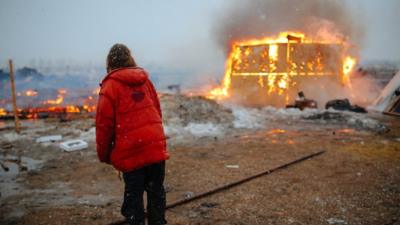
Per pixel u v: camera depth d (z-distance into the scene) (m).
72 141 7.20
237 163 5.71
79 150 6.85
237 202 4.00
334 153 6.32
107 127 2.71
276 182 4.71
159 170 3.00
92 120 10.66
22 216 3.68
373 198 4.05
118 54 2.92
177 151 6.68
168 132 8.47
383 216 3.54
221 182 4.71
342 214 3.61
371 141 7.37
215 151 6.63
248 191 4.37
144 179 2.96
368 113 12.08
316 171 5.20
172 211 3.76
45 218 3.62
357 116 10.67
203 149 6.82
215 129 8.90
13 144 7.46
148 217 3.04
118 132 2.75
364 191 4.29
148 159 2.76
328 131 8.72
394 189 4.35
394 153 6.28
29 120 11.37
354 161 5.73
